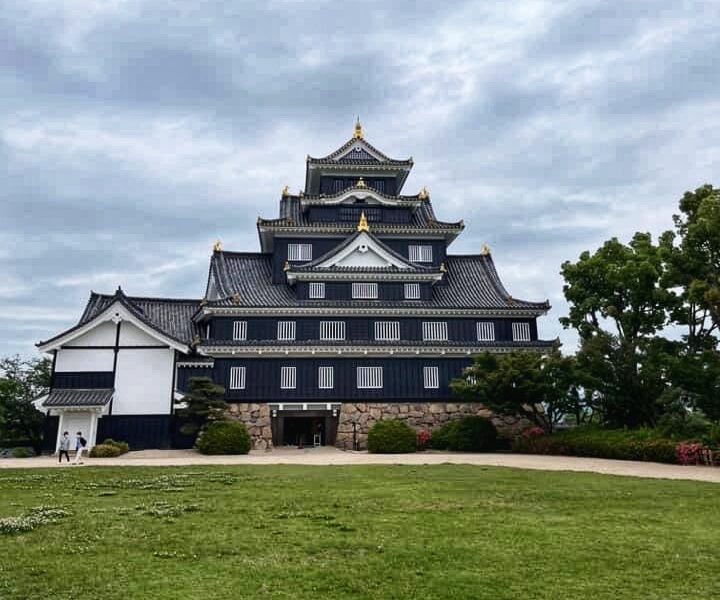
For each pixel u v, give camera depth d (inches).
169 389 1598.2
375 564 417.1
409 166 2053.4
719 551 456.4
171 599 346.3
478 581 380.8
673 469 1062.4
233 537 498.0
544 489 777.6
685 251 1341.0
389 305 1745.8
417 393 1708.9
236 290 1811.0
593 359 1421.0
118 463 1207.6
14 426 2021.4
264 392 1658.5
